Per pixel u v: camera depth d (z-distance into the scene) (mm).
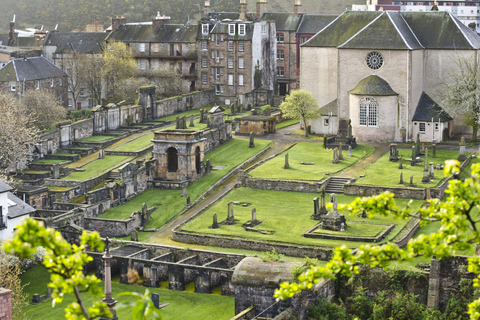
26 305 61344
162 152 97188
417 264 60406
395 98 111750
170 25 161125
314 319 54469
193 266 65125
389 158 100000
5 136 97000
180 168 96250
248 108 143750
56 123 111625
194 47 156125
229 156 106062
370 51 112812
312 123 119812
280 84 162375
